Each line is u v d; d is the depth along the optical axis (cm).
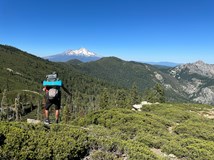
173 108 4816
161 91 9650
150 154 1320
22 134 1023
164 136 2238
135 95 11206
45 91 1306
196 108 6203
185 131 2623
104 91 10544
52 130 1235
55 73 1287
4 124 1113
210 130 2809
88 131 1465
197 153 1752
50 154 1013
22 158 955
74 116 12350
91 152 1193
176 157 1767
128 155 1241
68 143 1118
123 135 2011
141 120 2703
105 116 2852
